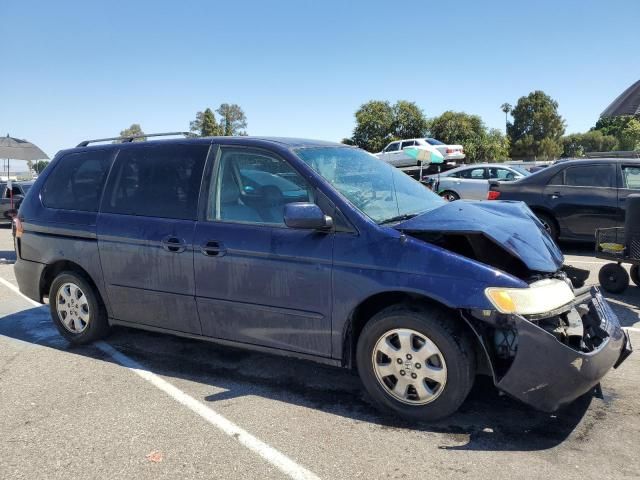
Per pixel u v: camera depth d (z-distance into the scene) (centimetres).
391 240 331
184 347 481
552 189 921
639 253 608
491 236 320
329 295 346
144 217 429
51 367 441
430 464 288
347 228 345
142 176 443
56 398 381
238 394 382
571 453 296
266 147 391
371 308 354
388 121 3609
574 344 322
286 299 362
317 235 352
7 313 617
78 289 479
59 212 482
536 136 7300
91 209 464
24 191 1650
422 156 1513
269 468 288
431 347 321
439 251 319
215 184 405
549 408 304
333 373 417
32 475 286
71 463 297
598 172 894
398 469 284
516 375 302
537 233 358
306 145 407
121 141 482
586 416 338
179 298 410
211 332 404
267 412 353
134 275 432
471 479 274
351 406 359
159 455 303
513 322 296
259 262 370
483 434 318
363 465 288
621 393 370
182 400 373
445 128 3566
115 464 295
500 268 332
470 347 318
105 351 475
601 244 650
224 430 330
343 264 339
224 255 383
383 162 461
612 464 285
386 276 326
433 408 324
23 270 510
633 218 605
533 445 305
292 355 370
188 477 281
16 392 393
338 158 414
